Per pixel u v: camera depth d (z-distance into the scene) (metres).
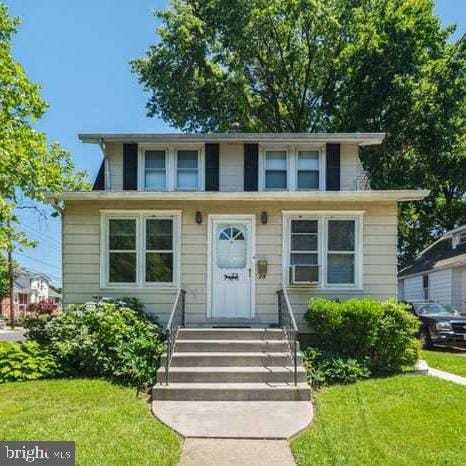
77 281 10.32
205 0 22.66
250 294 10.30
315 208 10.36
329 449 4.93
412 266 24.53
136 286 10.32
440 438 5.26
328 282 10.27
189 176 12.08
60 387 7.32
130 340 8.42
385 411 6.27
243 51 23.03
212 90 23.73
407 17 21.48
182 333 8.91
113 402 6.61
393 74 21.31
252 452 4.90
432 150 22.72
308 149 12.07
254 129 24.95
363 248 10.25
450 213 27.56
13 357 8.11
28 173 12.63
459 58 21.44
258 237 10.38
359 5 22.64
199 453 4.87
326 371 8.11
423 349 14.20
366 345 8.81
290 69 24.02
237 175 11.98
